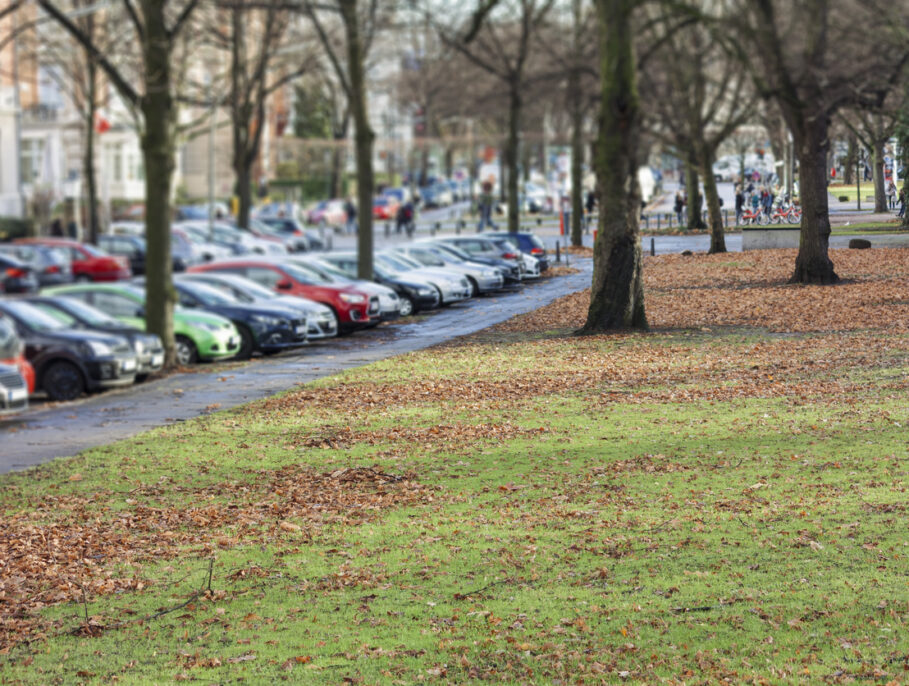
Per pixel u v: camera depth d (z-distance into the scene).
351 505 13.53
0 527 13.27
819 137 33.66
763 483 12.95
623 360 23.56
